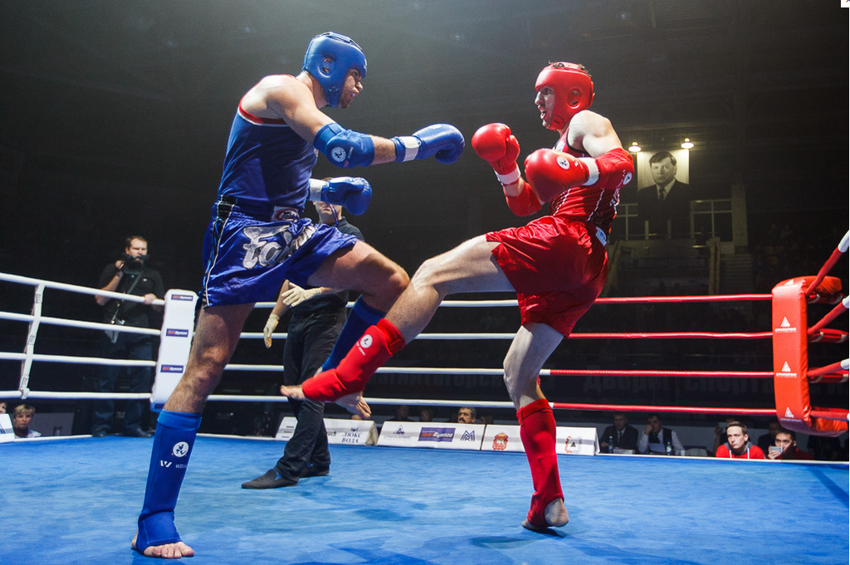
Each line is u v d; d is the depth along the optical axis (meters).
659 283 18.75
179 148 20.12
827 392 11.51
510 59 17.62
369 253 1.78
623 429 7.71
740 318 15.77
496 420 12.91
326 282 1.80
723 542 1.76
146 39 18.11
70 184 18.56
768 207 18.81
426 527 1.91
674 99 17.33
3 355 3.52
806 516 2.12
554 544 1.71
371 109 19.55
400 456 3.71
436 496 2.46
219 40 18.12
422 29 17.09
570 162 1.55
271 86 1.68
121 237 18.80
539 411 1.92
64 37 17.42
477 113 18.92
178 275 19.38
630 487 2.69
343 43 1.78
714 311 16.05
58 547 1.62
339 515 2.08
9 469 2.94
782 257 17.91
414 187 21.22
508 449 3.96
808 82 16.39
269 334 3.06
